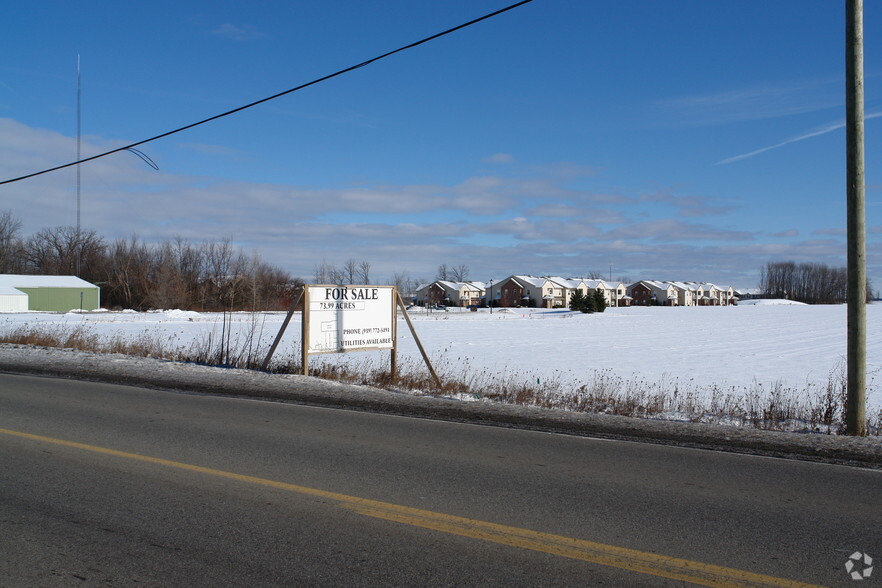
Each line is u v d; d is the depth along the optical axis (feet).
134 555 14.85
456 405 36.60
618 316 251.19
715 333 140.97
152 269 277.44
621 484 21.24
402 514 17.89
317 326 47.73
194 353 66.54
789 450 26.53
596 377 62.80
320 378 47.34
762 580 14.05
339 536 16.20
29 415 31.81
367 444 26.58
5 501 18.47
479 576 14.01
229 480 20.90
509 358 83.76
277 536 16.12
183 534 16.15
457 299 483.51
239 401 37.40
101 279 284.61
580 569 14.46
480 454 25.14
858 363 30.60
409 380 48.08
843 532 17.02
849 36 30.09
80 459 23.25
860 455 25.71
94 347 68.54
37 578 13.64
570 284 492.95
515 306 477.77
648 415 38.68
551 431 30.07
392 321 50.75
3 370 50.88
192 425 29.91
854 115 30.14
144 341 73.67
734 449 26.76
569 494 20.02
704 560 15.07
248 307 248.93
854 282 30.66
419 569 14.32
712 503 19.36
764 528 17.24
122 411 33.30
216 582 13.55
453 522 17.31
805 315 253.03
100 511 17.72
